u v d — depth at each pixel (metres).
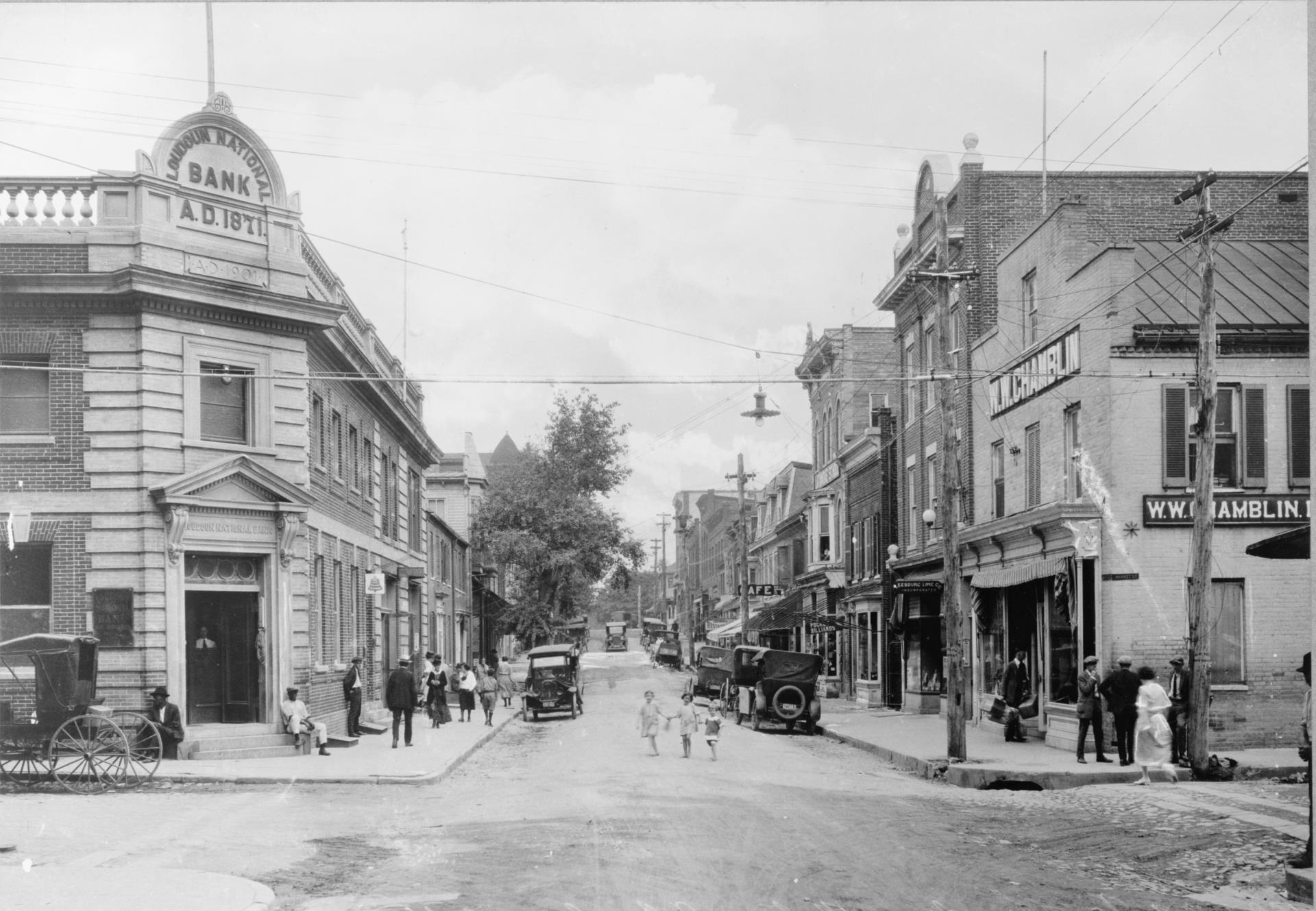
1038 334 27.97
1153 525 23.23
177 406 22.95
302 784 19.64
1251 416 23.53
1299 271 25.84
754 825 14.73
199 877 11.13
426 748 25.81
